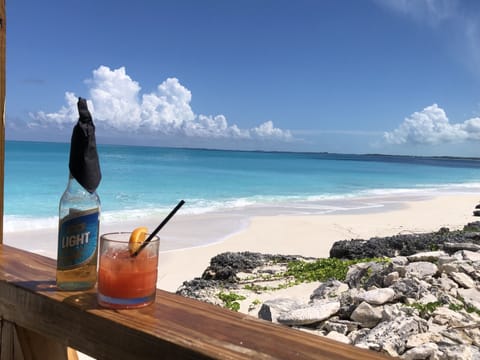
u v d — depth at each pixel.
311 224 14.91
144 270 1.35
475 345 4.17
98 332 1.30
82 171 1.45
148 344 1.19
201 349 1.11
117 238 1.45
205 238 12.29
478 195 30.27
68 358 1.74
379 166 84.56
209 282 7.02
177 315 1.31
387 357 1.10
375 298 5.04
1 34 2.19
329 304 5.01
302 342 1.17
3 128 2.23
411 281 5.54
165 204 21.39
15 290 1.54
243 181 37.53
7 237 12.48
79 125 1.44
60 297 1.43
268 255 8.54
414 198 26.75
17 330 1.58
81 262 1.49
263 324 1.27
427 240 8.97
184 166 56.91
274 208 20.12
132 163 58.44
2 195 2.25
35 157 55.84
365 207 21.23
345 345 1.16
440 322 4.55
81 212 1.47
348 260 7.97
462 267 6.04
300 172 54.00
